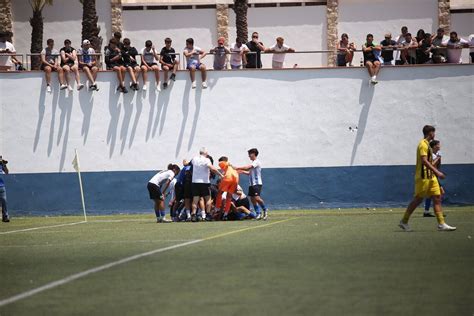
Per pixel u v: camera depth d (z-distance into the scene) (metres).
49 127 90.88
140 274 34.06
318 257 38.44
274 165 90.44
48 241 52.84
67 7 110.25
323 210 87.88
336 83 90.19
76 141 90.88
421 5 109.06
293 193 90.31
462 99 89.31
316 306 26.17
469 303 26.50
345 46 92.50
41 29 106.00
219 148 90.62
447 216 70.62
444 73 89.38
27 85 90.81
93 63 91.06
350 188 90.19
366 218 69.81
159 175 72.31
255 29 109.62
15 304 28.06
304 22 109.31
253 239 48.97
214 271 34.31
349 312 25.14
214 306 26.50
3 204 81.75
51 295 29.62
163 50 90.94
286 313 25.09
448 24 108.88
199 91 90.56
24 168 91.06
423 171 52.50
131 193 90.75
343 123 90.19
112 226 67.75
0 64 92.25
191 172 72.31
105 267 36.66
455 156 89.50
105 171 90.81
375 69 89.62
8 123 90.88
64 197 90.88
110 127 90.81
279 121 90.44
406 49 90.44
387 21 109.44
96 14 105.56
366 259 37.31
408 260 36.72
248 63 91.44
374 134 89.94
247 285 30.48
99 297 28.86
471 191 89.25
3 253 45.59
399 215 74.25
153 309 26.25
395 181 89.94
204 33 109.69
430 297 27.58
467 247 41.91
